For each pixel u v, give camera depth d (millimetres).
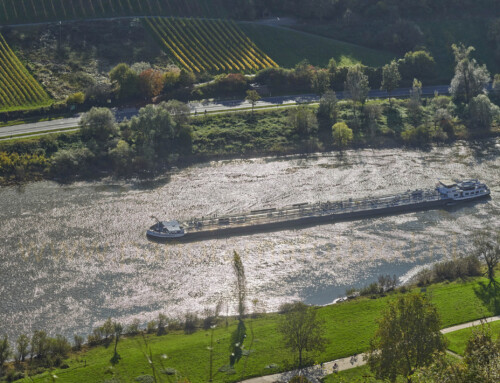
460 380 124875
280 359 169500
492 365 124125
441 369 130000
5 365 166125
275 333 180000
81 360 168125
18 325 186375
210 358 169000
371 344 156875
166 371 163125
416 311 153625
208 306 197750
